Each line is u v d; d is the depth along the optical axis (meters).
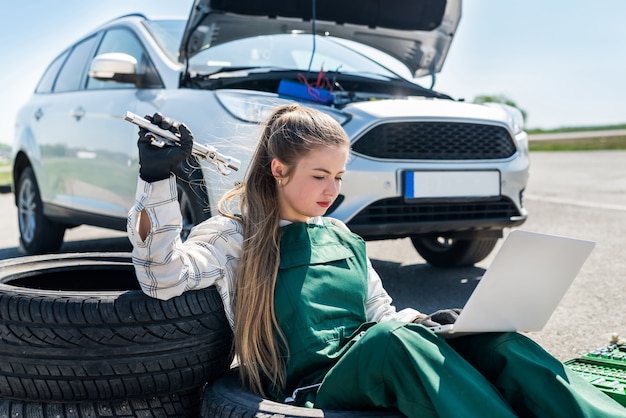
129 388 1.75
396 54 4.89
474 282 4.28
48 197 5.07
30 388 1.75
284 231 1.86
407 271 4.66
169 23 4.53
